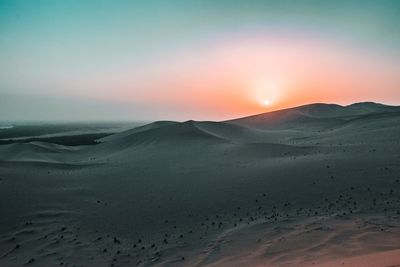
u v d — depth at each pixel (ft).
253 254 43.65
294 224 53.72
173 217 65.72
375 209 56.29
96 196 83.61
